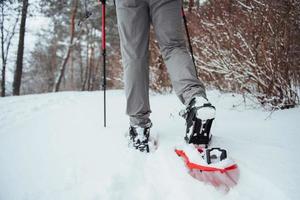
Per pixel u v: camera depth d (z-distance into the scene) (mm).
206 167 1265
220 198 1158
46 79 24234
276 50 2385
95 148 1706
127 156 1568
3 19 12289
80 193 1237
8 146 1831
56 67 23266
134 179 1351
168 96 4012
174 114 2430
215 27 3135
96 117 2521
